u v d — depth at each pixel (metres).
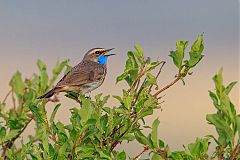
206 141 8.89
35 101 12.71
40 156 9.32
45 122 10.05
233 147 8.62
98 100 10.55
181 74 11.09
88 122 9.16
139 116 10.45
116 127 10.47
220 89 8.96
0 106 12.52
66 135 9.62
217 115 8.58
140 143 9.13
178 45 11.20
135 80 11.19
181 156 8.87
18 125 11.07
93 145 9.81
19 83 13.02
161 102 10.62
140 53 11.48
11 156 10.02
